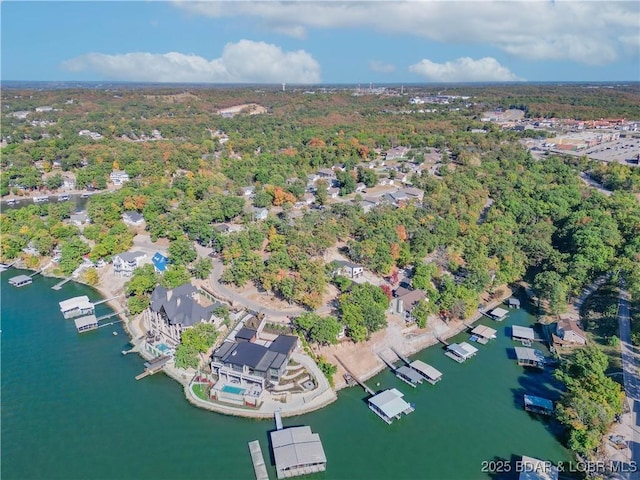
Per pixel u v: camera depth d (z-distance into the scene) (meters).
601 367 128.62
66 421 121.38
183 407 126.38
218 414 123.62
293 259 185.62
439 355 151.75
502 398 131.88
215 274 192.12
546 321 170.38
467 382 138.50
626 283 175.88
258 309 165.75
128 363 145.25
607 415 112.81
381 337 154.50
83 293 191.00
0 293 190.00
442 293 170.25
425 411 126.50
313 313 151.50
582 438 110.56
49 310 176.88
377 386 136.00
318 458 105.94
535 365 145.38
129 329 163.62
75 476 105.44
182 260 195.38
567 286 177.25
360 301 155.38
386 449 113.56
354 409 126.81
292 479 104.56
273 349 138.50
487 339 159.00
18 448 112.94
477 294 178.38
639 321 154.12
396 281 186.50
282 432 112.94
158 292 161.75
